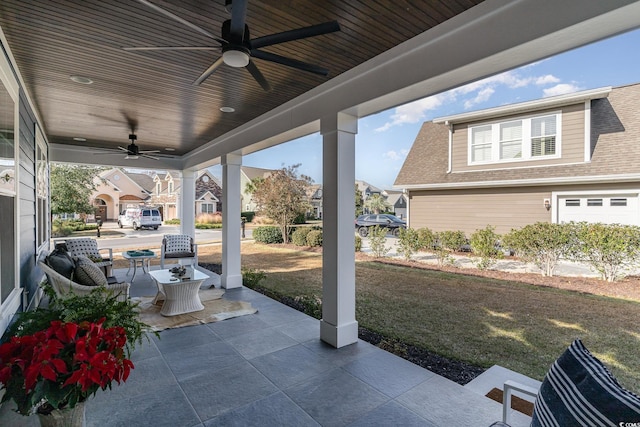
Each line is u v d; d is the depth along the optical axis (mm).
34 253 4016
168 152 7395
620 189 6852
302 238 11719
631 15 1610
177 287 4113
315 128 3805
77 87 3457
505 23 1979
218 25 2342
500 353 3129
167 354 3035
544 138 7938
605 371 1174
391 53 2668
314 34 1933
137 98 3805
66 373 1442
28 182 3592
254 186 14430
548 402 1266
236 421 2086
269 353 3074
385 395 2385
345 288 3279
